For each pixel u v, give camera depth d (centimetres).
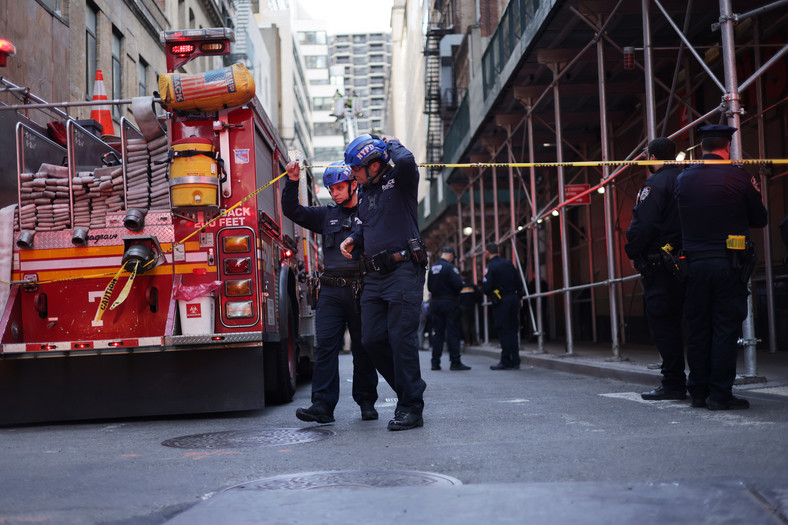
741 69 1210
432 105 3369
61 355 669
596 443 453
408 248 565
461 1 3180
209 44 762
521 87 1462
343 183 609
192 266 695
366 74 19225
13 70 1286
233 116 703
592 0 1086
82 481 400
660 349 670
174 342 667
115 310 696
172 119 702
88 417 679
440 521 276
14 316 692
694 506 284
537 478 359
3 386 677
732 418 531
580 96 1508
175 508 328
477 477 367
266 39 6344
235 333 678
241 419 681
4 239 699
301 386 1066
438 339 1328
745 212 583
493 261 1293
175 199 677
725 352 577
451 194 2530
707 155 608
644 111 1495
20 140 759
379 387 934
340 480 367
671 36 1241
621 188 1720
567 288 1302
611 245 1107
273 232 788
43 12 1430
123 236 696
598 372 1022
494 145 1870
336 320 614
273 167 822
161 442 550
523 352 1591
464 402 730
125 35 1941
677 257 592
